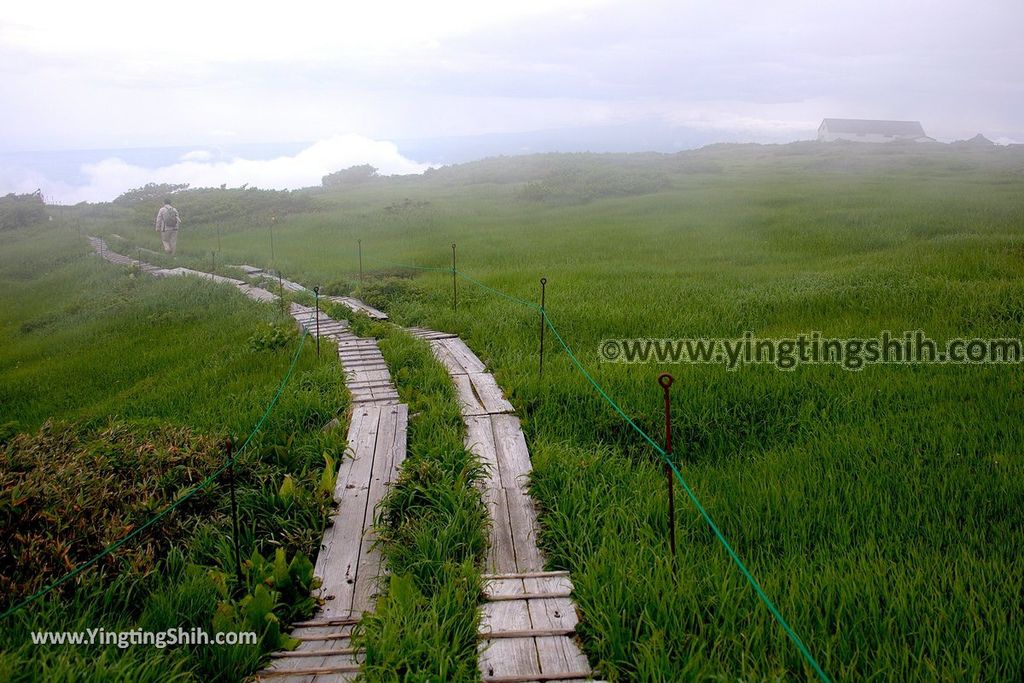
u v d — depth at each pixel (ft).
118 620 15.60
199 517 19.79
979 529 18.12
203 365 38.32
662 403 28.30
